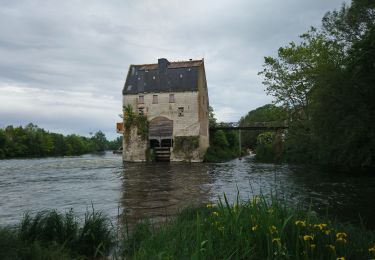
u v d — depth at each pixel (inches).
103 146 6924.2
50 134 4377.5
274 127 1845.5
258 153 1957.4
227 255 184.5
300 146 1497.3
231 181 882.1
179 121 1863.9
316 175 971.9
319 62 1159.6
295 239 190.4
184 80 1898.4
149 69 1998.0
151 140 1971.0
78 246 280.7
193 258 174.2
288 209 242.7
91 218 349.4
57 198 637.9
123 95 1958.7
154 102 1908.2
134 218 442.6
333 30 1151.0
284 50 1499.8
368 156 954.7
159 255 186.1
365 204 517.0
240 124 2235.5
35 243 245.0
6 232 247.6
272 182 825.5
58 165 1759.4
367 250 197.8
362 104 838.5
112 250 286.0
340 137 941.8
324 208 485.1
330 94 903.1
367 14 947.3
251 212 224.8
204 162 1833.2
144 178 998.4
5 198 644.1
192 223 284.0
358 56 761.6
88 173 1200.8
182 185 816.3
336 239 197.0
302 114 1505.9
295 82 1481.3
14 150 3481.8
